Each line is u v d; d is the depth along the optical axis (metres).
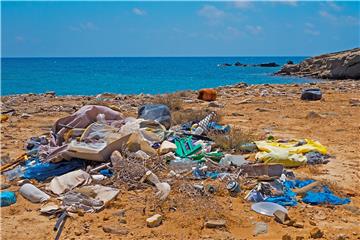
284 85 25.92
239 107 16.14
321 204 6.51
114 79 45.03
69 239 5.41
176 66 100.88
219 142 9.27
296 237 5.41
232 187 6.84
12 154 9.12
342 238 5.44
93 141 8.41
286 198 6.65
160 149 8.40
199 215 5.98
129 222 5.84
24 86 36.34
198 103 17.33
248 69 79.12
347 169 8.19
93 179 7.18
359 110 15.30
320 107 16.09
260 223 5.79
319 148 9.03
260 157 8.30
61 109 15.75
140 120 9.53
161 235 5.49
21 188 6.85
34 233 5.59
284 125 12.45
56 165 8.00
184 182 7.10
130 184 7.04
